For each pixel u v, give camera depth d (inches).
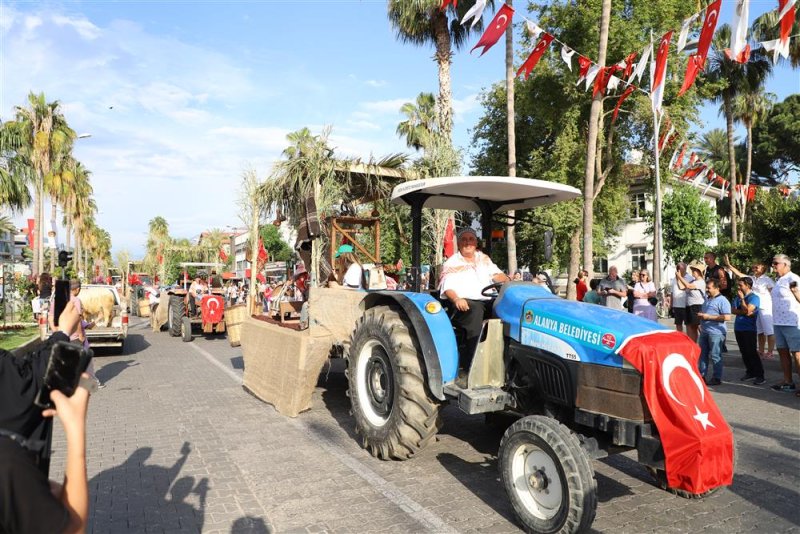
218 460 196.5
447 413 262.7
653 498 162.2
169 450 208.7
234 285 750.5
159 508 156.0
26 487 51.8
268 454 203.2
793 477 177.6
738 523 145.7
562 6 703.7
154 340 604.1
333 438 223.0
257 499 161.8
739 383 323.3
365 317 207.2
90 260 2402.8
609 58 694.5
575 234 835.4
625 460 195.0
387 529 142.6
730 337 565.9
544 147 926.4
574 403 146.6
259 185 371.2
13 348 467.5
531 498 141.6
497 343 170.1
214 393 314.2
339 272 307.3
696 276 385.4
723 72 1085.1
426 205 237.5
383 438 188.9
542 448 136.0
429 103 1085.8
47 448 61.2
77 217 1657.2
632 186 1142.3
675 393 129.0
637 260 1176.2
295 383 253.0
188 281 780.0
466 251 201.6
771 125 1576.0
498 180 193.8
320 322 256.5
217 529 142.9
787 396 288.8
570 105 784.3
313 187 358.6
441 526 144.3
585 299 413.7
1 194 960.9
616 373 136.4
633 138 821.2
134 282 1190.9
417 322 181.3
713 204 1189.1
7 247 2709.2
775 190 887.7
